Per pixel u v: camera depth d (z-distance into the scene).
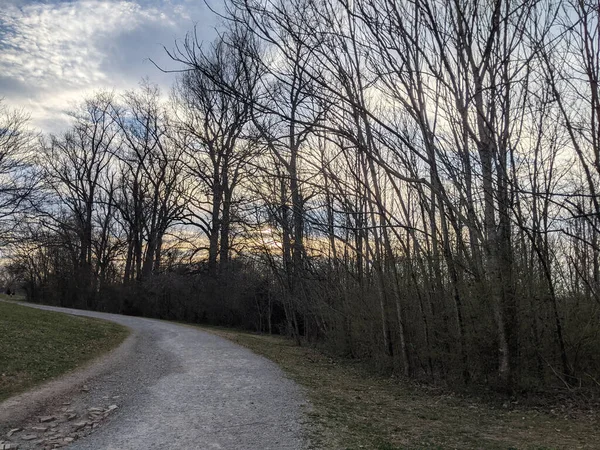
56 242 45.62
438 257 13.55
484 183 10.80
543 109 12.86
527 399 10.66
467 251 12.80
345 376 14.04
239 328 34.72
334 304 20.38
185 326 29.70
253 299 33.81
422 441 7.07
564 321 12.11
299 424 7.70
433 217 13.33
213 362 14.51
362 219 16.86
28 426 7.47
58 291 47.81
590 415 9.49
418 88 11.41
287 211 19.20
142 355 15.73
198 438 6.93
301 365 15.44
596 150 8.84
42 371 11.58
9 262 55.31
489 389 11.30
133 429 7.39
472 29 10.35
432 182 11.84
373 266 15.38
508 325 11.12
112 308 41.59
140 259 45.28
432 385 12.77
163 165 43.06
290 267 22.36
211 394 9.99
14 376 10.73
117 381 11.27
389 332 15.36
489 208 11.31
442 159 11.30
